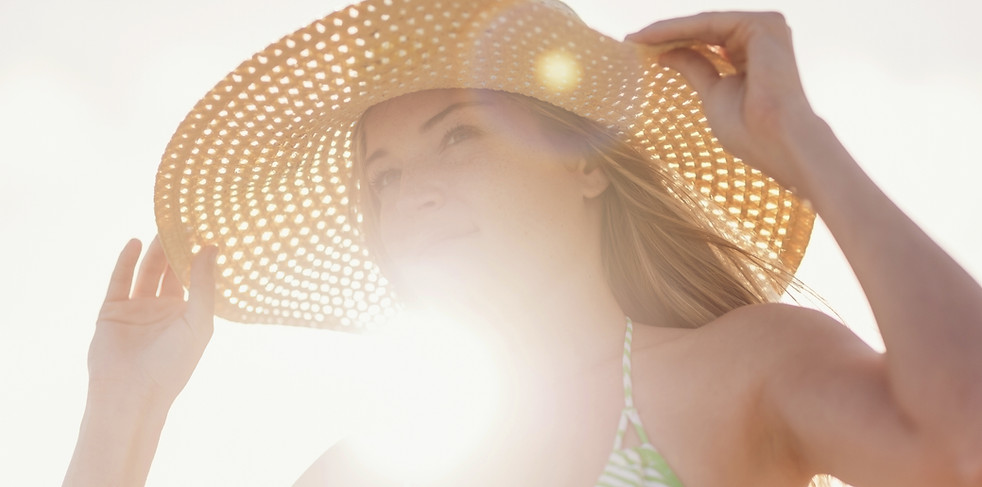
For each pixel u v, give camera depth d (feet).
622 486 6.50
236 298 9.83
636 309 8.68
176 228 9.44
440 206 8.05
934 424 5.41
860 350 6.52
